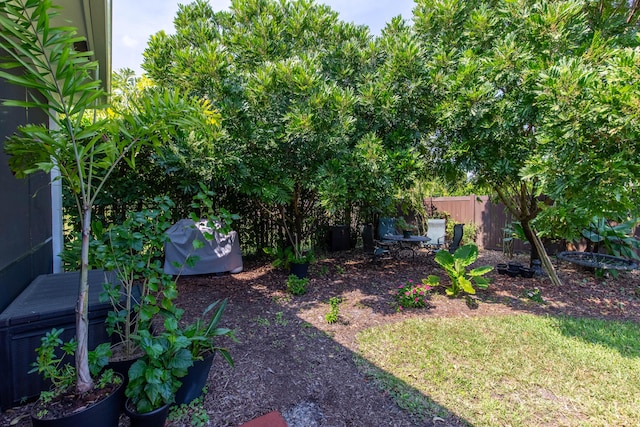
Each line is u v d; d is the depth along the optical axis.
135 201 5.84
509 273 5.93
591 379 2.64
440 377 2.66
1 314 2.04
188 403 2.20
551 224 4.41
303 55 4.92
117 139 1.97
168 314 2.30
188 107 2.10
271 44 5.36
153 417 1.79
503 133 4.22
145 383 1.82
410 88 4.78
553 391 2.48
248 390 2.43
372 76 5.28
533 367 2.81
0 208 2.22
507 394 2.45
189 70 4.48
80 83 1.76
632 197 3.29
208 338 2.37
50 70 1.57
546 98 3.23
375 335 3.45
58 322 2.11
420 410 2.26
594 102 2.81
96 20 3.04
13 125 2.56
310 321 3.86
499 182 5.07
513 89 4.08
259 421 2.09
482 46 4.80
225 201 6.81
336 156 4.82
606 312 4.21
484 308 4.32
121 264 2.20
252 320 3.86
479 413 2.23
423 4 5.39
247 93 4.59
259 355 2.99
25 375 2.02
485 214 8.80
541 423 2.14
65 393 1.75
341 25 6.15
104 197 5.44
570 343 3.26
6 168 2.33
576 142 3.01
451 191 6.27
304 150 4.86
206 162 4.62
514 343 3.25
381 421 2.15
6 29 1.44
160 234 2.34
